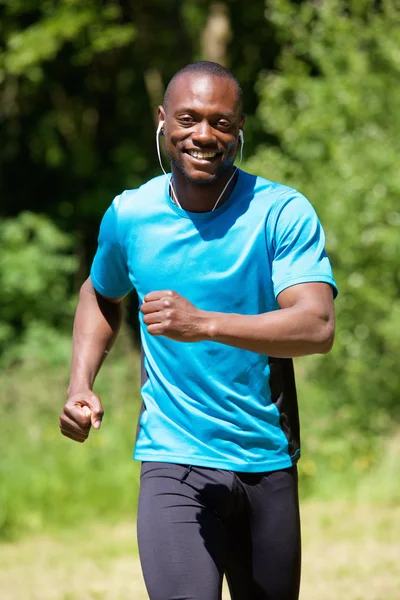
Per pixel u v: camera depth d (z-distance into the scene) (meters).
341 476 24.17
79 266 40.91
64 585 16.88
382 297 25.88
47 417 26.77
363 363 26.27
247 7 43.38
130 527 21.77
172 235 8.22
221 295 8.13
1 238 37.28
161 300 7.08
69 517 22.30
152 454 8.30
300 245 7.97
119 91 45.06
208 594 7.73
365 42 27.89
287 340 7.34
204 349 8.09
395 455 25.09
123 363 28.78
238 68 43.91
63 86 44.06
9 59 37.34
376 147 26.20
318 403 27.06
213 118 7.91
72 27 37.28
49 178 45.12
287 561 8.40
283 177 27.94
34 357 31.91
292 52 29.55
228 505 8.18
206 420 8.17
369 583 16.23
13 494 22.45
